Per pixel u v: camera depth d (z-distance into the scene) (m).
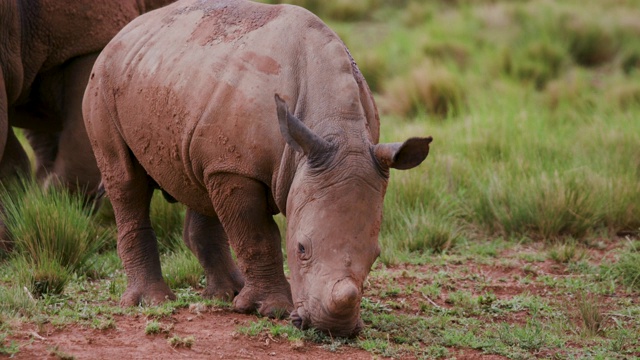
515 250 30.34
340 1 68.94
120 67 22.00
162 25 21.91
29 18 28.16
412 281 26.23
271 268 20.58
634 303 25.06
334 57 19.48
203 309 21.22
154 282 22.53
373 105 20.16
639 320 23.38
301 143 18.08
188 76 20.39
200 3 21.91
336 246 17.66
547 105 48.34
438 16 66.69
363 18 68.81
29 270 23.36
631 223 32.19
